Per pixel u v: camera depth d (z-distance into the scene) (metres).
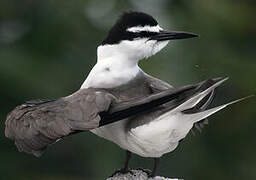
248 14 20.05
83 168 18.28
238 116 18.91
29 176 18.59
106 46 10.18
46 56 19.17
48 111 9.43
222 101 18.77
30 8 19.55
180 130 9.30
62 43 19.30
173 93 9.00
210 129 18.89
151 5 19.70
